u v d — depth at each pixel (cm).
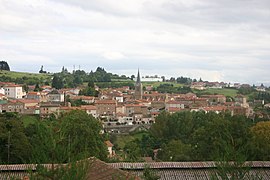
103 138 6506
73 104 17725
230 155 2020
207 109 18375
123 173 2528
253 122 11869
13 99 17650
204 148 5644
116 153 9169
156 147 10644
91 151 5141
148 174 2753
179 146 7881
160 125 11588
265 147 5166
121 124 15600
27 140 5350
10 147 5169
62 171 1588
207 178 3256
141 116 17088
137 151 8788
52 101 18712
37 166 1594
